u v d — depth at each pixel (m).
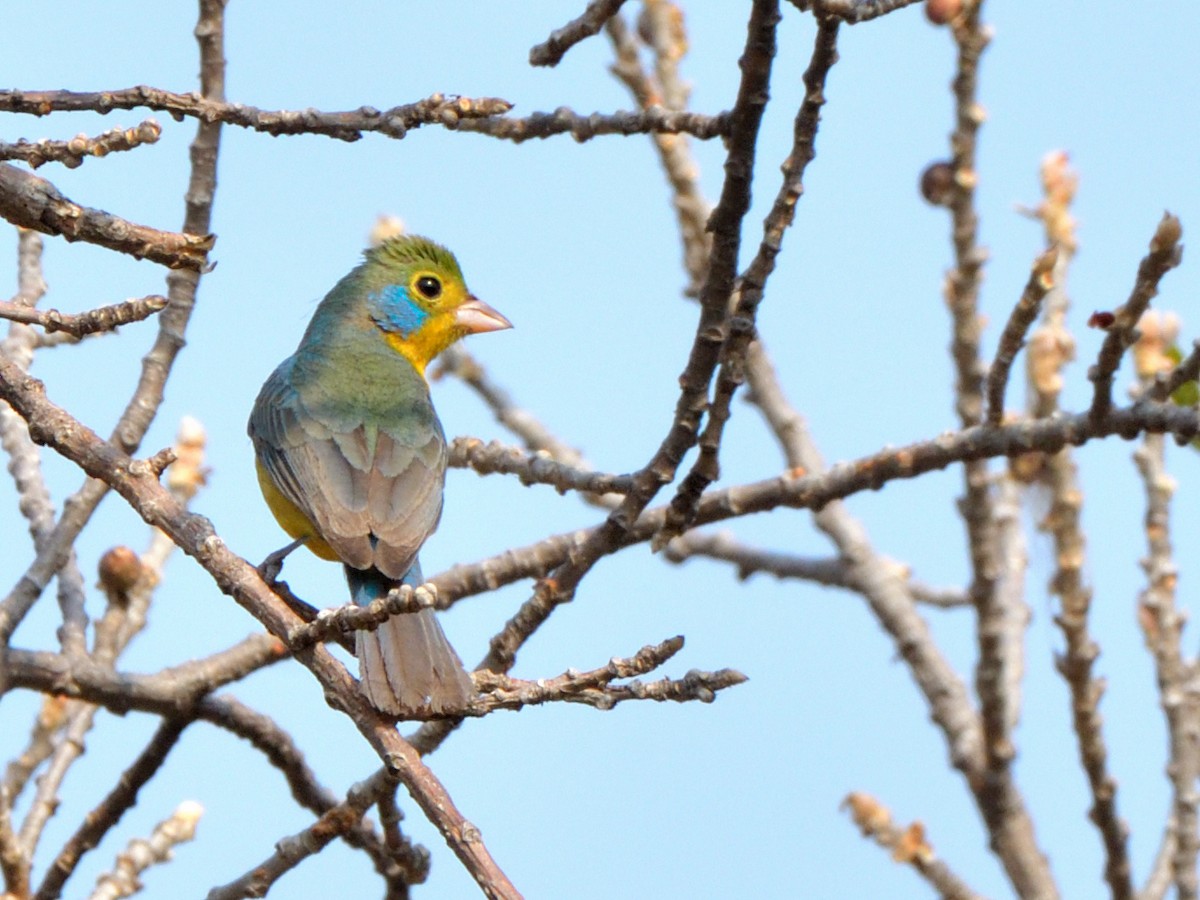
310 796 11.52
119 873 10.94
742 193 9.23
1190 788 11.65
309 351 13.63
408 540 10.86
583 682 7.61
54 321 7.87
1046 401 12.38
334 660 7.85
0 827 10.30
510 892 6.94
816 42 9.11
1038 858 12.70
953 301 12.54
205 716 11.17
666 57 14.29
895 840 12.89
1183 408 10.48
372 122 8.26
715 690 7.43
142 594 11.72
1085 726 11.62
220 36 11.47
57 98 8.05
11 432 11.80
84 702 11.12
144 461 8.34
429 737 10.03
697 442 9.84
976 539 12.60
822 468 14.44
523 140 10.70
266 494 12.15
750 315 9.51
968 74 12.30
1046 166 13.10
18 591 10.73
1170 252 9.96
